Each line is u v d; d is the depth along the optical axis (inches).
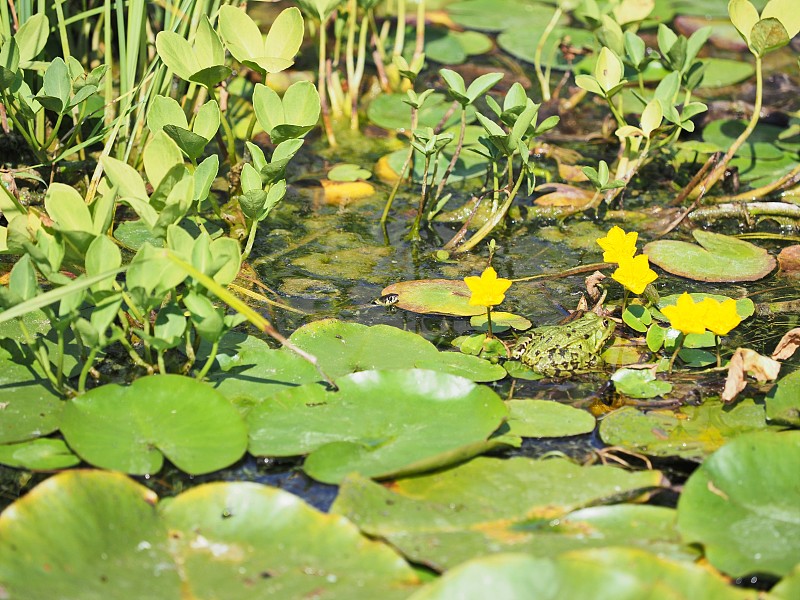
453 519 100.3
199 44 159.6
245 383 125.2
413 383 120.9
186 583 89.1
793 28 173.9
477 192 195.6
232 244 121.2
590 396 128.7
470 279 130.2
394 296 151.9
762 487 103.7
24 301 114.7
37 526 92.3
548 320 148.0
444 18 289.7
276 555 93.1
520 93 170.1
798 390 123.5
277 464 113.4
